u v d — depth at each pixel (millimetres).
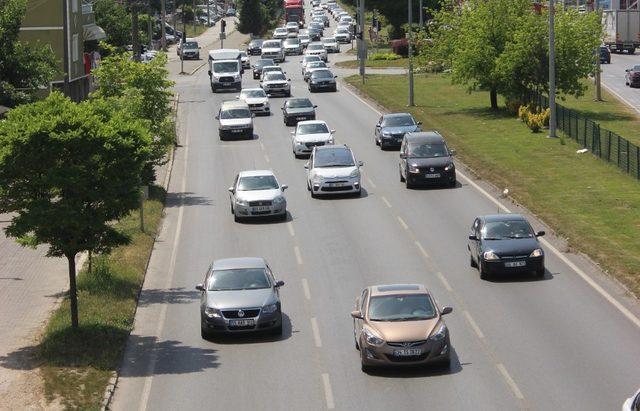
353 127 186125
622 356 69562
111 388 67500
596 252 96812
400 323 68438
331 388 66000
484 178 136625
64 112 76438
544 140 159375
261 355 74062
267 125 194875
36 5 198750
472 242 95125
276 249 106562
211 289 79750
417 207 122875
